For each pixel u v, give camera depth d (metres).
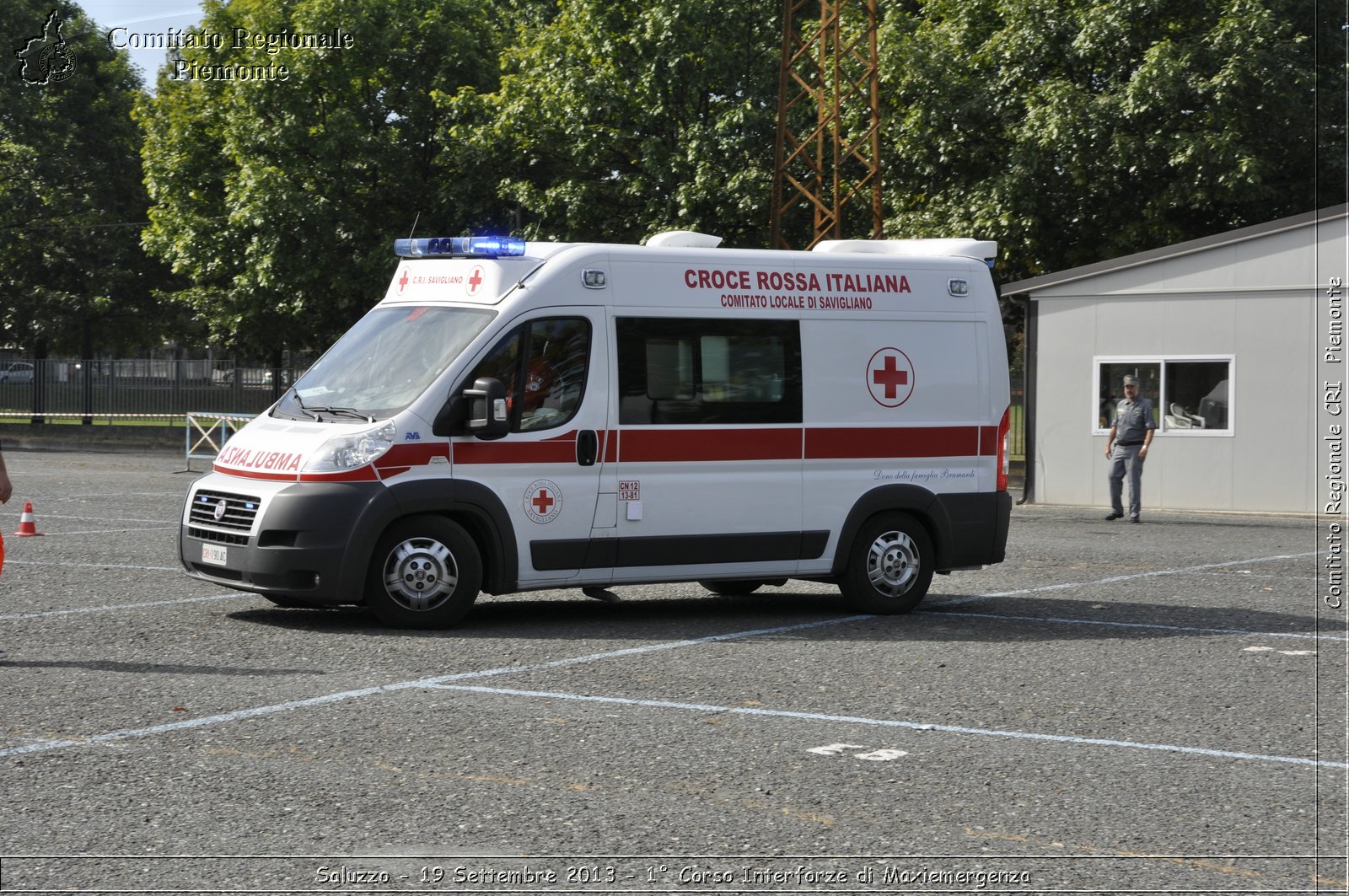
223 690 7.46
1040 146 25.69
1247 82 24.50
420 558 9.48
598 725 6.81
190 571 9.91
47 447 36.22
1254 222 26.92
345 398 9.80
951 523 11.05
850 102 28.47
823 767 6.11
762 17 29.61
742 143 28.61
